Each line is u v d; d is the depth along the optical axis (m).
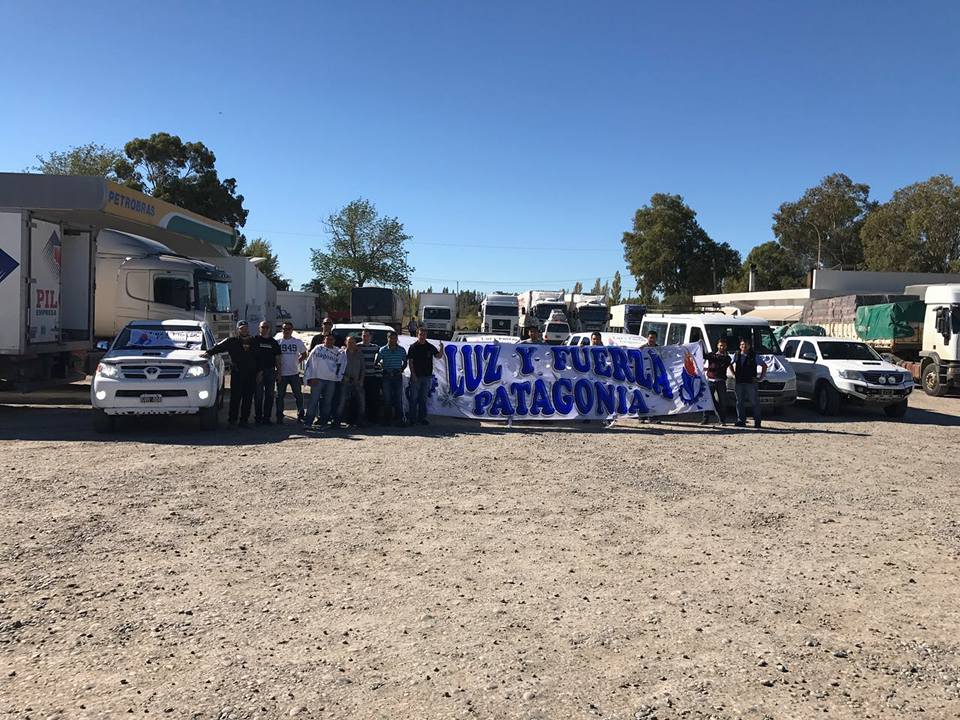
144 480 8.16
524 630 4.49
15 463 8.99
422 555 5.86
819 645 4.35
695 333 16.88
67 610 4.63
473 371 13.93
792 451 11.02
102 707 3.50
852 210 80.31
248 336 12.41
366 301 41.56
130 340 12.66
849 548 6.25
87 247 15.02
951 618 4.80
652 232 76.88
